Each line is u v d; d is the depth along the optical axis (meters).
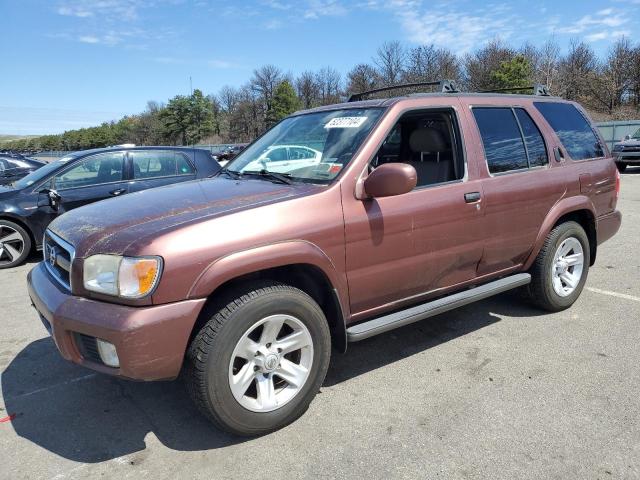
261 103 85.38
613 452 2.60
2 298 5.55
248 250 2.62
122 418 3.06
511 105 4.08
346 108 3.68
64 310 2.56
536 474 2.46
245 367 2.71
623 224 8.45
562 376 3.40
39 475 2.56
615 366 3.52
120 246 2.50
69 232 2.89
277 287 2.75
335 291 2.98
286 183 3.20
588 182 4.48
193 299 2.48
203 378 2.55
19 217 7.02
